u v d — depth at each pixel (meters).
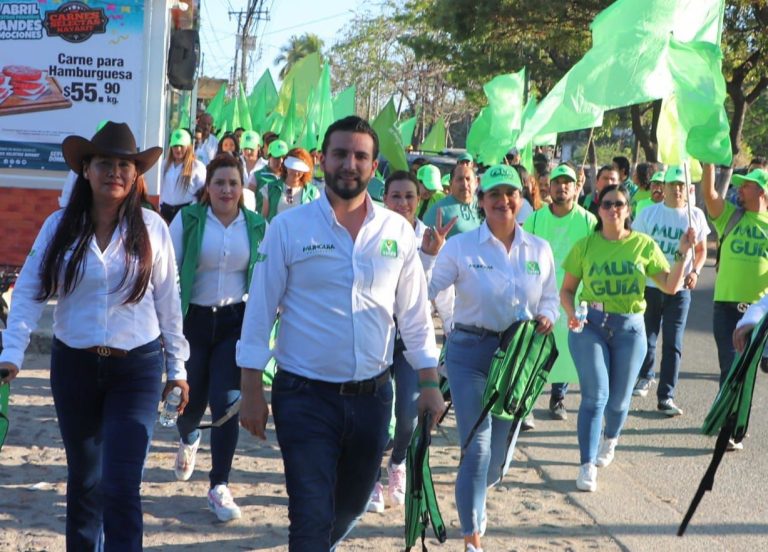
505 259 7.55
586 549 7.84
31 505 8.27
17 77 16.56
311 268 5.73
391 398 6.00
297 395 5.75
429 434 5.94
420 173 12.54
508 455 7.34
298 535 5.54
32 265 6.04
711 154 9.66
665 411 12.56
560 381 11.71
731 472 10.15
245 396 5.72
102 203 6.06
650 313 13.19
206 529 7.98
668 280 9.66
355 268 5.73
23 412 10.94
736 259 11.50
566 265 9.85
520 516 8.60
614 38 10.28
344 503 6.07
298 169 12.67
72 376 6.07
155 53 16.59
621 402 9.98
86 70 16.59
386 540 7.92
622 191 9.62
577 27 41.59
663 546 7.97
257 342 5.74
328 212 5.75
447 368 7.66
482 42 44.59
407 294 5.98
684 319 12.66
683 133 9.88
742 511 8.91
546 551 7.78
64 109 16.66
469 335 7.59
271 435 10.82
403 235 5.91
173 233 8.45
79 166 5.99
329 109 22.59
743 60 41.28
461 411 7.44
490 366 7.34
